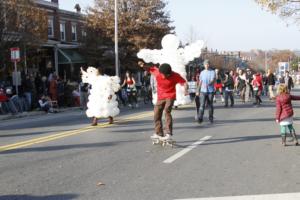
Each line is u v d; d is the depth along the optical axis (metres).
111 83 15.97
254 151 10.47
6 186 7.55
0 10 27.39
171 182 7.67
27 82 24.56
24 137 13.45
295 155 9.98
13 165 9.21
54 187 7.45
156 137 11.40
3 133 14.73
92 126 15.70
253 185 7.42
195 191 7.10
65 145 11.63
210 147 11.05
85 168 8.83
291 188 7.22
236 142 11.77
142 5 40.84
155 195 6.91
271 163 9.13
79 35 45.84
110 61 40.25
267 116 18.62
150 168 8.77
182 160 9.50
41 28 30.19
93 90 15.93
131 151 10.63
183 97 22.06
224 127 14.94
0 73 28.06
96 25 40.56
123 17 39.78
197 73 27.02
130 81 26.14
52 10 41.72
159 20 41.19
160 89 11.30
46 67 38.91
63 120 18.97
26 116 22.38
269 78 30.67
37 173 8.46
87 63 41.19
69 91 27.69
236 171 8.43
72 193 7.08
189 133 13.56
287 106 11.21
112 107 16.03
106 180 7.86
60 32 42.97
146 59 22.19
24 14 28.77
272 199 6.65
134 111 22.44
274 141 11.92
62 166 9.05
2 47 27.56
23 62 29.20
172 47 21.98
